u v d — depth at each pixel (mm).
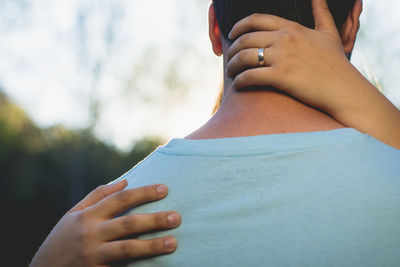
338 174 698
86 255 762
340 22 924
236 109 831
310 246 658
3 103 17922
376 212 667
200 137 813
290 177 706
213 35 1023
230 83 911
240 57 858
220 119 832
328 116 872
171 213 718
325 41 871
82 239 776
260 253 667
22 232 15031
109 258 743
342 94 866
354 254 650
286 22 862
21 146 17828
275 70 813
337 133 751
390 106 922
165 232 724
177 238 711
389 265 646
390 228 659
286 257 659
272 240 669
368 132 886
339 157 716
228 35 942
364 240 655
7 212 16828
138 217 723
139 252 715
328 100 852
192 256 692
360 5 919
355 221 663
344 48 960
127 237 759
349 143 733
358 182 688
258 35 855
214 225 698
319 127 786
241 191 712
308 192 688
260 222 682
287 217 677
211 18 1014
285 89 822
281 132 777
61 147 17938
